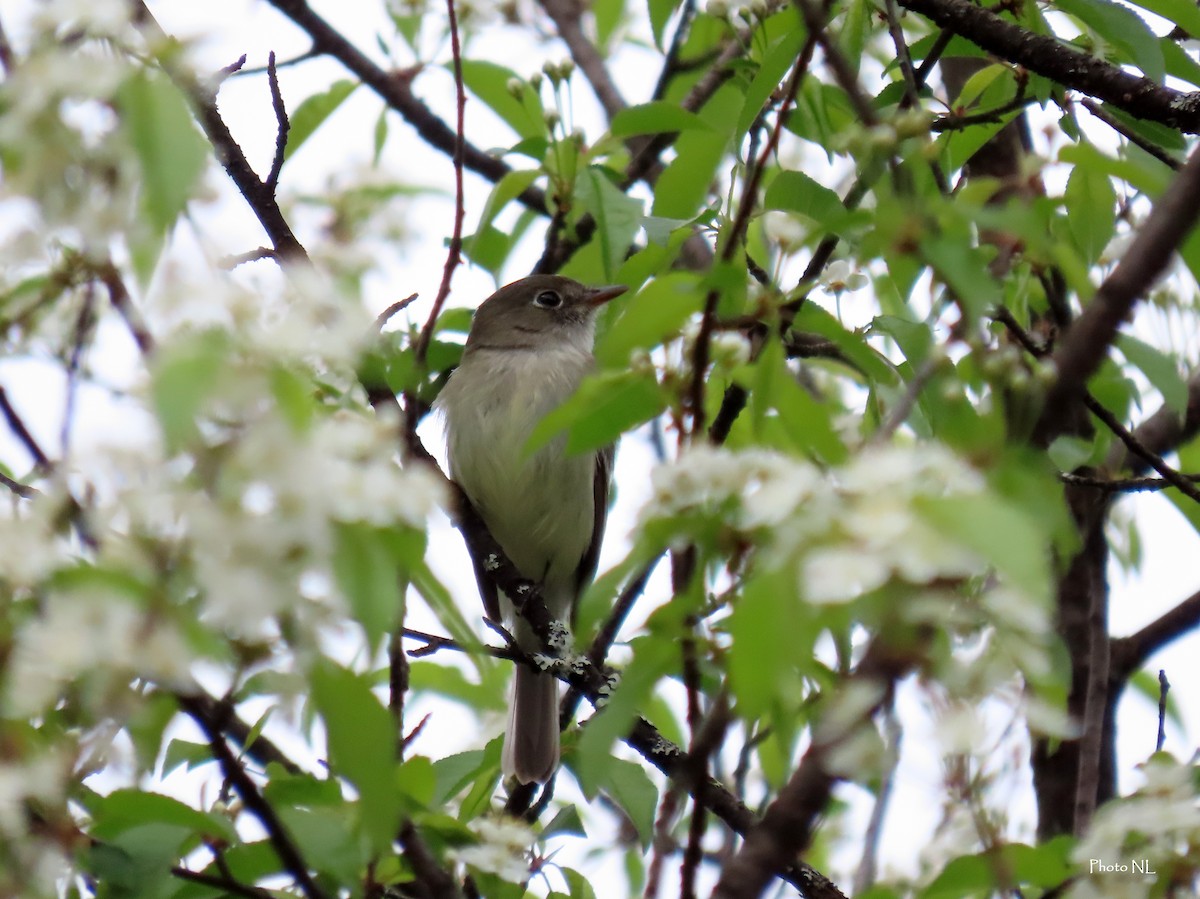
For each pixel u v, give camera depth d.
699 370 5.28
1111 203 7.56
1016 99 8.30
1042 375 4.84
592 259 10.18
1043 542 3.87
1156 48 7.48
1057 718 4.57
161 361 3.82
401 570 4.83
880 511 3.72
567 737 9.03
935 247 4.60
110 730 4.71
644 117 8.42
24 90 4.05
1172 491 9.03
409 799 6.40
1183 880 5.14
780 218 7.15
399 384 7.11
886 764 4.50
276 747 8.02
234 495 3.90
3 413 5.29
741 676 3.99
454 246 7.23
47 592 4.08
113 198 4.13
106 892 5.67
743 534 4.61
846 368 9.34
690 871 5.54
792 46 7.03
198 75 4.29
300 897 6.23
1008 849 5.24
